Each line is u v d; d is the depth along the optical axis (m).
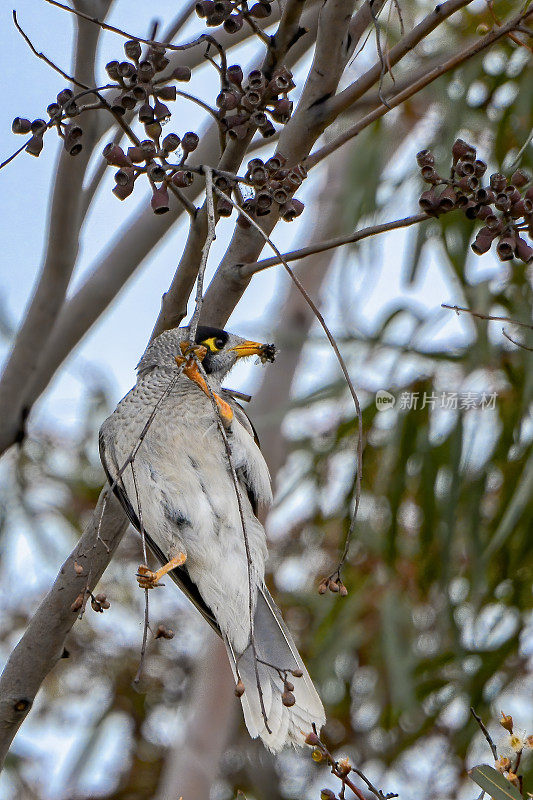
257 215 5.71
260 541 7.26
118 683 11.44
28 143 5.53
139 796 11.31
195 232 6.34
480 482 10.31
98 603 5.26
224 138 6.20
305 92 6.76
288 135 6.77
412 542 10.94
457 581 10.88
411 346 10.28
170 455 7.22
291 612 11.35
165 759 11.49
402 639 10.55
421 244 9.98
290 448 11.22
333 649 10.75
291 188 5.66
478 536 10.24
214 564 7.08
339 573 5.04
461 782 10.48
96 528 6.84
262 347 8.02
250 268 6.62
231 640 6.98
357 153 10.98
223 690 10.50
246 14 5.90
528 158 10.06
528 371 9.98
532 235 5.69
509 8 10.27
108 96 8.16
